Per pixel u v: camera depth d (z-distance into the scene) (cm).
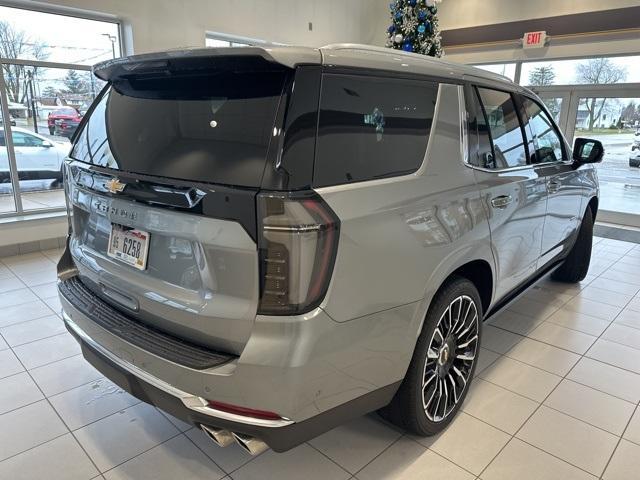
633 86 670
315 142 128
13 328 299
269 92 131
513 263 237
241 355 125
